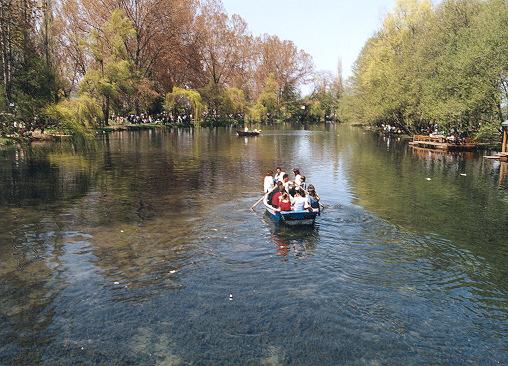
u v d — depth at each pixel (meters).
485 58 31.30
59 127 34.19
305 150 37.72
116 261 10.78
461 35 37.09
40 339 7.56
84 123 37.06
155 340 7.57
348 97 81.75
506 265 10.98
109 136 47.09
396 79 48.06
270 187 17.34
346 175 24.03
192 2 68.62
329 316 8.40
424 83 41.25
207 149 36.72
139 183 20.56
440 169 26.39
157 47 62.50
